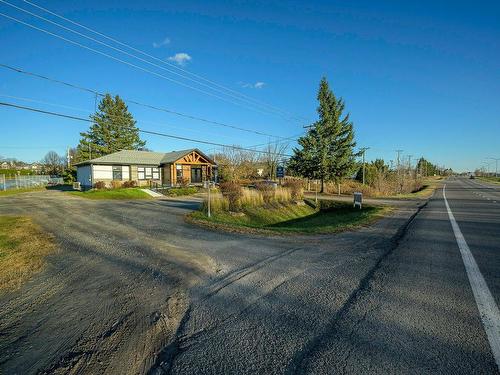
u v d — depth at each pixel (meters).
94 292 4.22
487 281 4.44
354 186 36.00
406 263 5.44
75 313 3.57
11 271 5.17
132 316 3.47
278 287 4.30
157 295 4.08
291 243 7.34
